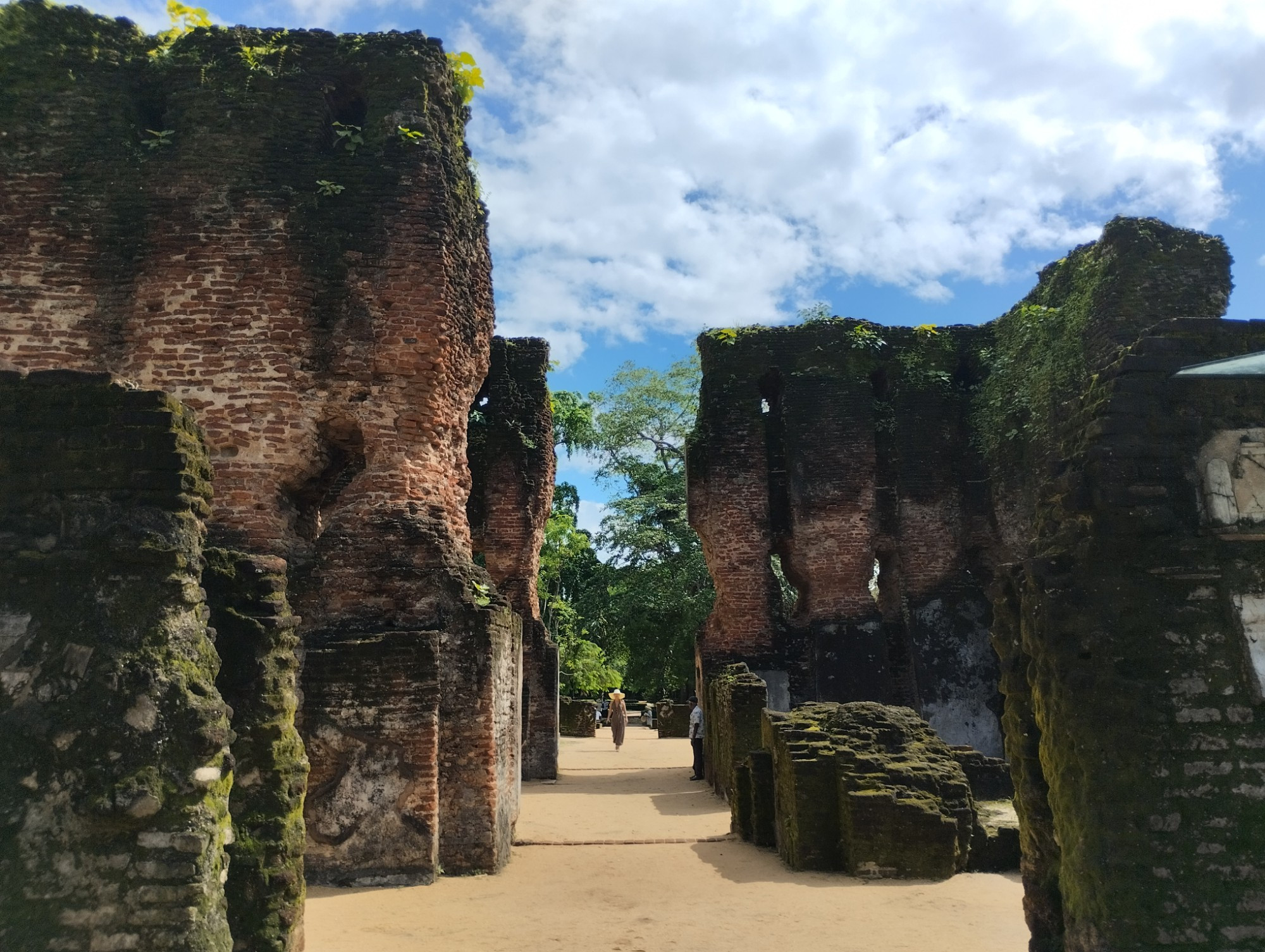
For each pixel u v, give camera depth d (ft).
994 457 63.21
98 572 16.19
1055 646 18.72
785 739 35.63
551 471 71.46
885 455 67.56
